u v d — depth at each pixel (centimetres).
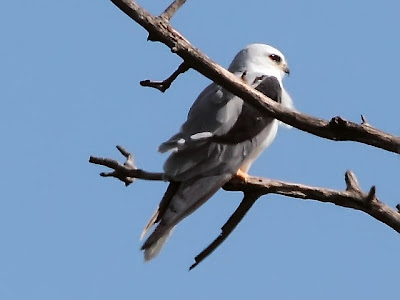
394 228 777
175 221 853
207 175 945
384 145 634
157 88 679
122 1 625
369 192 775
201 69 645
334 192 789
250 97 648
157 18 633
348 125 634
